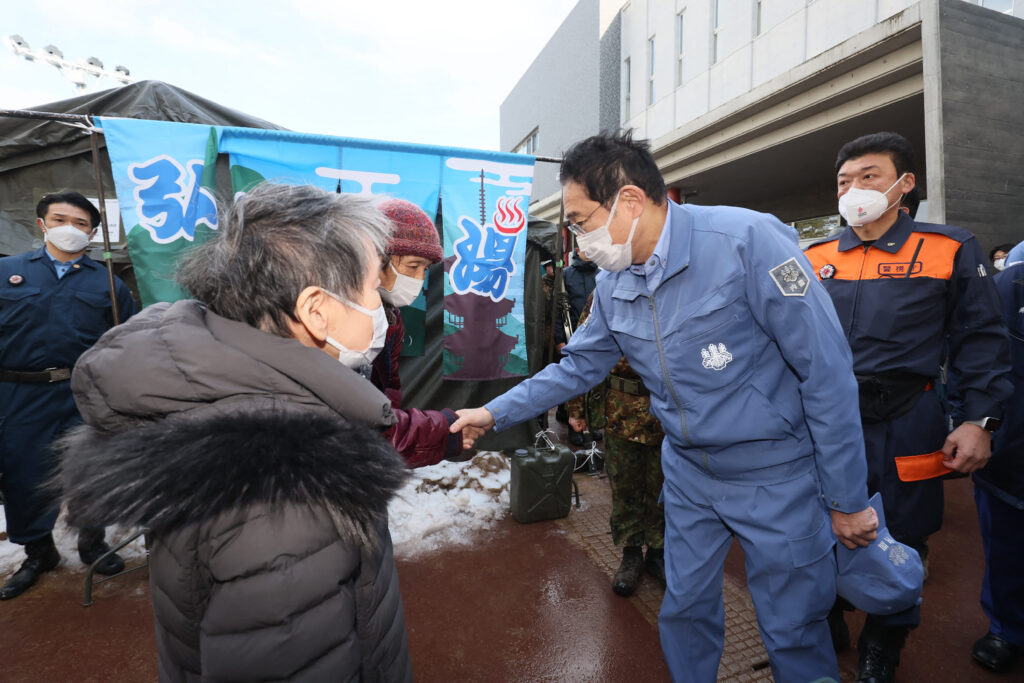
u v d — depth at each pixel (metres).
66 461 0.61
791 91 6.35
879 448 1.66
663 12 10.53
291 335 0.67
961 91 4.61
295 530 0.54
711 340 1.22
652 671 1.88
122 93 3.31
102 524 0.53
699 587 1.40
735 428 1.24
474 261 3.03
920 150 7.19
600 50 12.59
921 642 1.97
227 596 0.53
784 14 7.75
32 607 2.25
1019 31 4.85
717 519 1.38
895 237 1.68
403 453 1.27
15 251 3.21
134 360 0.58
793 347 1.14
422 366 3.33
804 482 1.25
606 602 2.28
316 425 0.59
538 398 1.59
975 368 1.57
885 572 1.25
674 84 10.23
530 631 2.09
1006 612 1.80
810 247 1.92
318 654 0.56
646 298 1.33
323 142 2.74
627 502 2.37
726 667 1.87
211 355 0.58
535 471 2.95
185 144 2.54
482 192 3.00
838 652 1.94
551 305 4.23
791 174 8.72
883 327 1.64
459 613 2.20
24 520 2.34
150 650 2.00
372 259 0.69
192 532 0.55
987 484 1.78
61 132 3.20
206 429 0.55
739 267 1.20
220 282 0.63
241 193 0.70
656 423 2.23
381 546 0.69
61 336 2.34
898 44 5.09
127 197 2.48
